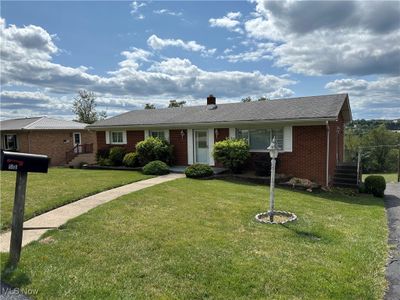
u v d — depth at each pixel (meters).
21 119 29.45
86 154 25.53
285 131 13.35
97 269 4.09
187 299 3.43
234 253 4.69
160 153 16.36
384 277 4.15
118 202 8.07
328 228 6.28
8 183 11.52
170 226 5.99
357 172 13.10
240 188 10.79
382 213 8.40
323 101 14.33
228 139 14.48
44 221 6.41
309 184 12.06
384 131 34.50
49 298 3.39
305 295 3.55
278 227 6.20
